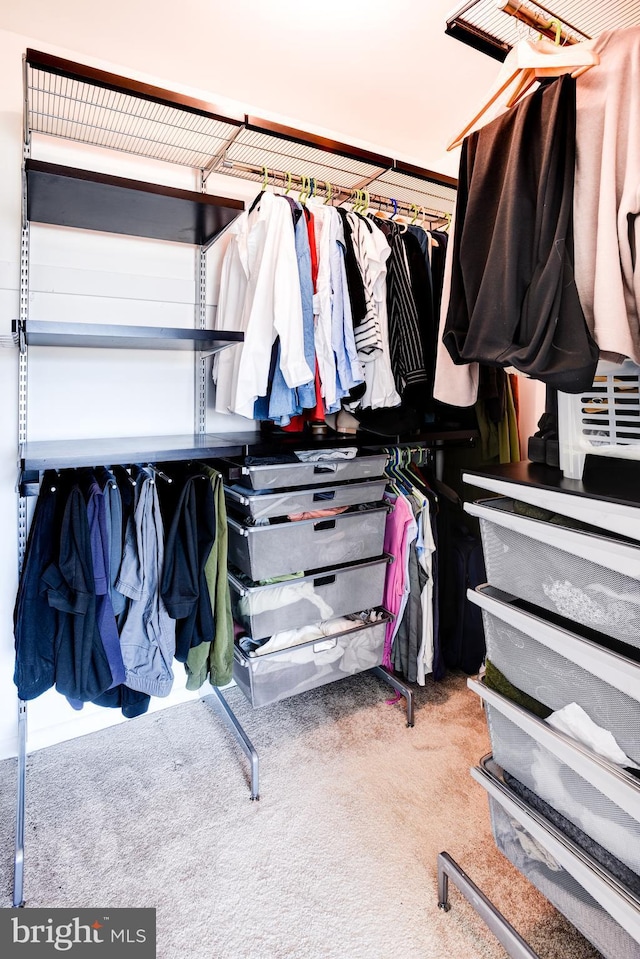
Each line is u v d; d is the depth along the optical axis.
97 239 1.67
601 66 0.83
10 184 1.52
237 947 1.08
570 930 1.11
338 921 1.13
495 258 0.92
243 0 1.40
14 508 1.61
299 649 1.69
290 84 1.82
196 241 1.79
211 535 1.49
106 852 1.31
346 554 1.76
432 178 1.77
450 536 2.15
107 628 1.33
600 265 0.80
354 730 1.81
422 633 1.93
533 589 0.94
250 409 1.49
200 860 1.29
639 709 0.76
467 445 2.20
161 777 1.58
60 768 1.61
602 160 0.81
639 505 0.73
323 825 1.39
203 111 1.34
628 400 0.86
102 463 1.26
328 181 2.07
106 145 1.64
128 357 1.75
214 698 2.02
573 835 0.90
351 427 1.92
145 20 1.48
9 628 1.63
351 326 1.61
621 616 0.78
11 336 1.38
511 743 1.01
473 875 1.25
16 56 1.51
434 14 1.47
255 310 1.47
